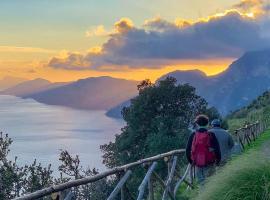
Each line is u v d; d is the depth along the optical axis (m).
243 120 56.91
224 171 9.40
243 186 8.71
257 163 9.05
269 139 32.25
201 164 13.84
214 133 14.17
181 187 18.30
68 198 9.07
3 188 22.67
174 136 47.66
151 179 13.34
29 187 23.38
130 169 11.93
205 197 9.24
